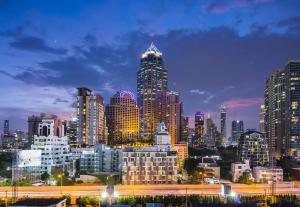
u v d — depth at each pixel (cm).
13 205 16212
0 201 19662
